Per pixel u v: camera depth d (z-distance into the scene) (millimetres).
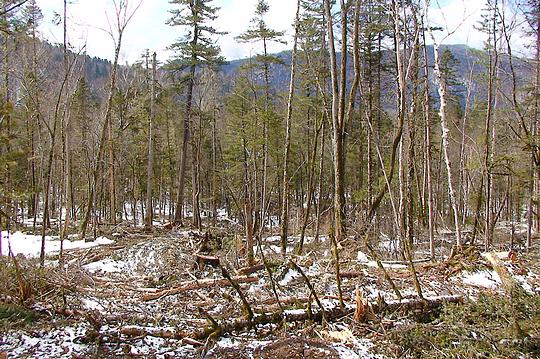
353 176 30141
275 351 5809
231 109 26703
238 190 25016
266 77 23781
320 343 6023
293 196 35500
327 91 20234
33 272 8055
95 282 9906
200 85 27625
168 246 14336
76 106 25094
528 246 16094
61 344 5828
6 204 8797
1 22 10812
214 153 28078
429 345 6117
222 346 6020
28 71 18875
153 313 7480
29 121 23672
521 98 17484
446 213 32094
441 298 7766
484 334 6184
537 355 5824
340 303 7191
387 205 19500
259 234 10688
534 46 14977
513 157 14906
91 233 20859
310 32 18031
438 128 28406
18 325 6359
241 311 7164
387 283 9109
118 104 25391
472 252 11477
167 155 33344
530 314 6688
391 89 18875
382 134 23797
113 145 26250
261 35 22141
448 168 13375
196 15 24938
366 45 20375
